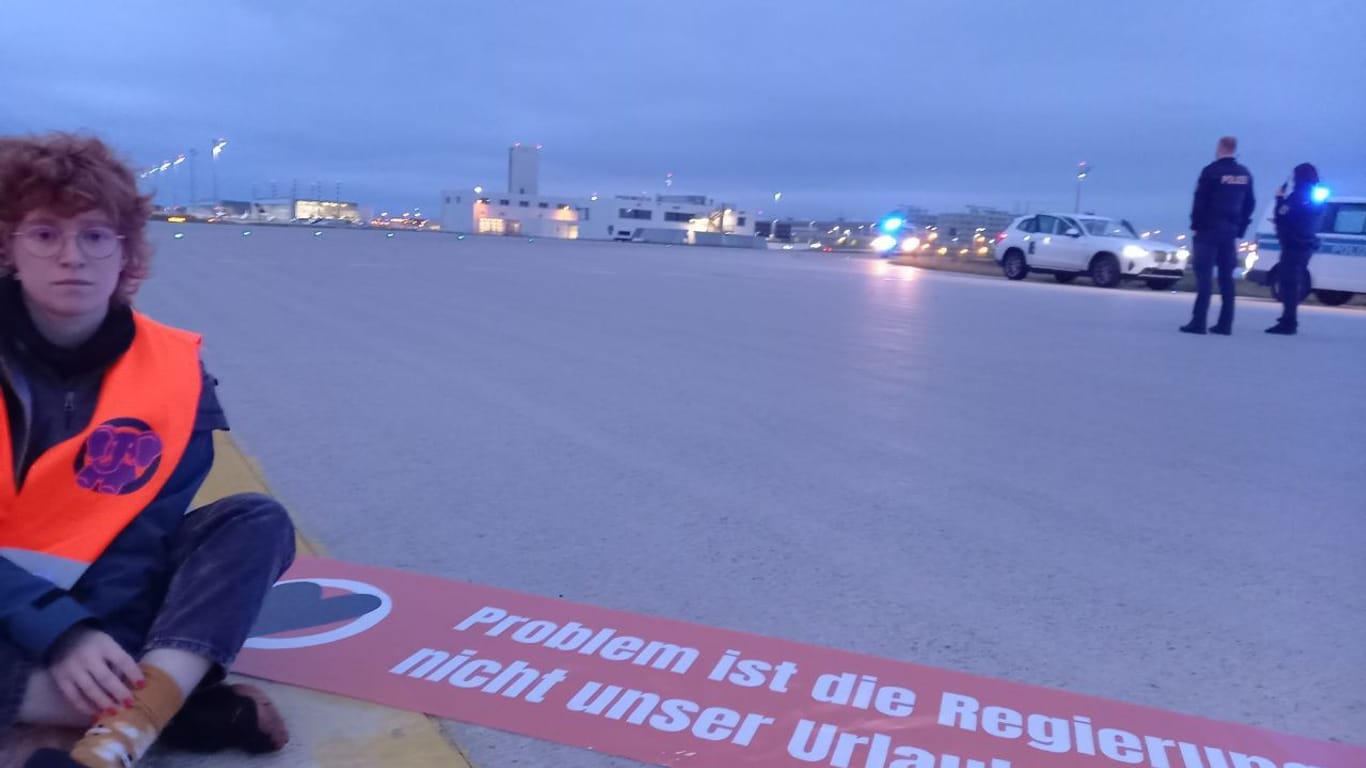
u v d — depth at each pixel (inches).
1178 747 99.8
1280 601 137.9
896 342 396.5
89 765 76.2
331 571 135.3
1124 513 174.6
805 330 426.0
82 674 80.0
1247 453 222.7
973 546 155.2
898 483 188.5
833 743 97.7
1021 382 308.2
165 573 92.9
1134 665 117.4
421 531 153.6
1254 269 811.4
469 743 95.8
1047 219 948.6
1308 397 300.0
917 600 133.7
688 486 181.6
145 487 90.9
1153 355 387.2
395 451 198.8
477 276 683.4
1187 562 151.6
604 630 120.3
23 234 86.0
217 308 419.2
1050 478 195.8
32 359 89.7
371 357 307.9
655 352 340.8
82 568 88.0
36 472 87.3
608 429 223.5
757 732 99.3
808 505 172.9
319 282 576.4
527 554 145.5
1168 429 245.4
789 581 138.6
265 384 260.2
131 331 94.0
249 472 179.9
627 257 1143.0
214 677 90.2
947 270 1121.4
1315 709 108.8
